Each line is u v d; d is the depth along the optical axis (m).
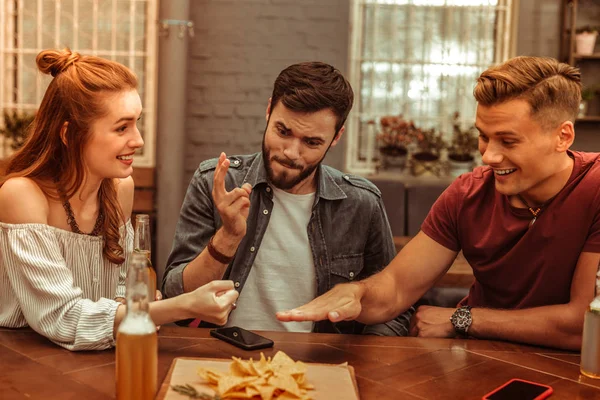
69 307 1.38
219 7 4.80
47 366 1.26
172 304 1.34
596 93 5.05
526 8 5.04
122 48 4.91
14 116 4.70
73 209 1.56
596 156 1.60
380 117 5.17
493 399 1.14
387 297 1.68
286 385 1.08
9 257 1.45
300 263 1.88
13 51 4.89
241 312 1.88
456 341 1.51
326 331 1.91
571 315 1.49
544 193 1.58
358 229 1.94
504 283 1.70
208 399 1.06
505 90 1.43
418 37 5.13
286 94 1.63
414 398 1.15
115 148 1.48
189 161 4.91
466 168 5.04
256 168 1.90
